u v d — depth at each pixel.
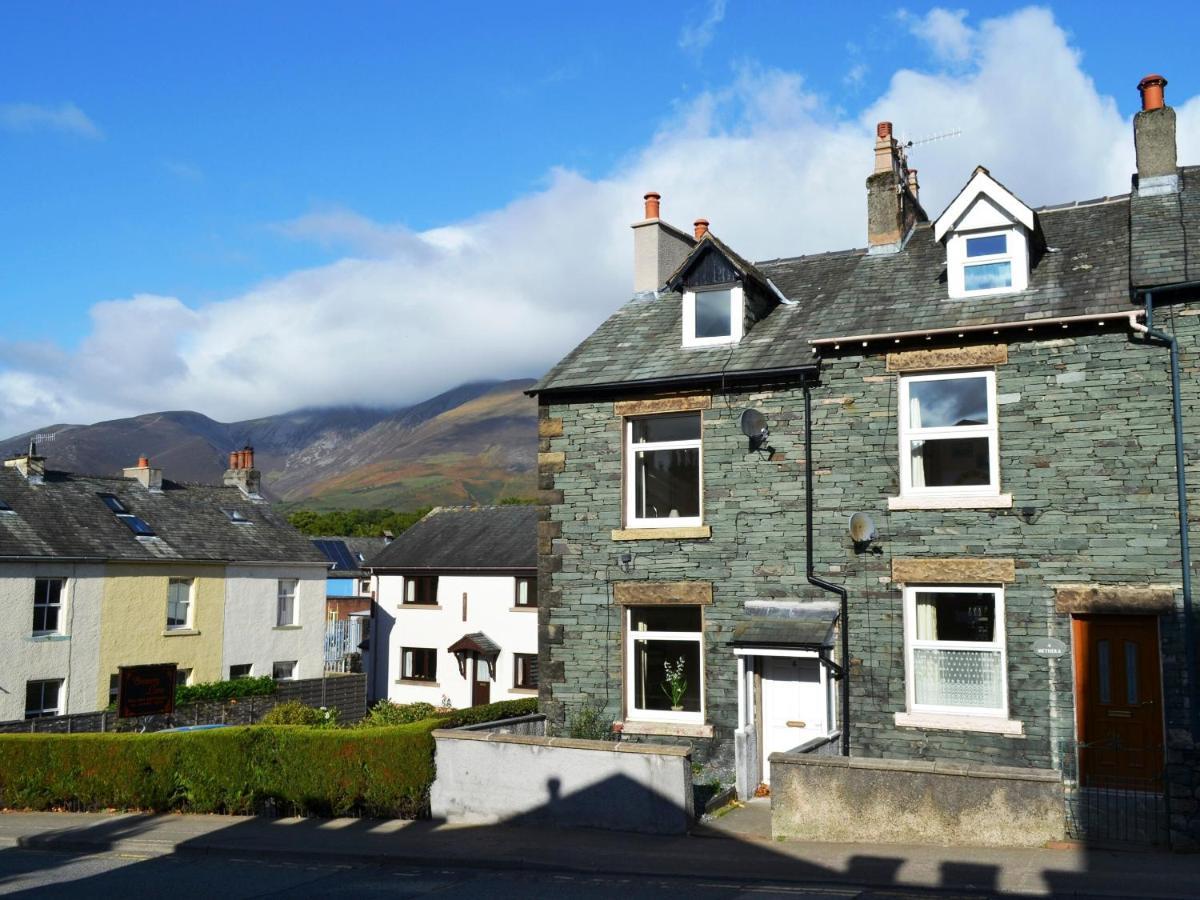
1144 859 10.84
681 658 17.20
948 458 15.62
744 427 16.48
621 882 10.97
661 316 19.86
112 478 36.00
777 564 16.42
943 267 17.31
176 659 33.34
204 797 15.73
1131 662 13.99
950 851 11.37
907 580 15.38
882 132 19.17
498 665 39.72
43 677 29.25
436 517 45.28
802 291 19.02
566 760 13.68
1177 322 14.14
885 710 15.33
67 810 16.62
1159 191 17.14
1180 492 13.76
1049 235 17.45
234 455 41.25
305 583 38.84
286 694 33.00
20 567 28.92
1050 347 14.88
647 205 21.36
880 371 16.03
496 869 11.82
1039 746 14.27
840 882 10.46
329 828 14.14
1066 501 14.51
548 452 18.50
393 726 15.36
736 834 12.68
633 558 17.47
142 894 10.92
